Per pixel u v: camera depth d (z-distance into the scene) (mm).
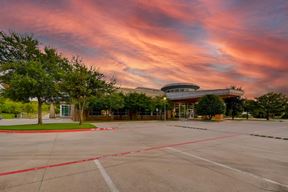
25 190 4512
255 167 6551
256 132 18312
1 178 5320
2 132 16625
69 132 17203
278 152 9148
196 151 9148
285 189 4723
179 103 52344
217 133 17219
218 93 42875
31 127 18875
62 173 5766
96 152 8734
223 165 6758
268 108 48375
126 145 10617
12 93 19734
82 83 22859
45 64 22234
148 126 24953
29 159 7438
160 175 5641
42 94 20562
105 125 25828
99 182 5047
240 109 48344
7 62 21266
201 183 5035
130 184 4930
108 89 25172
